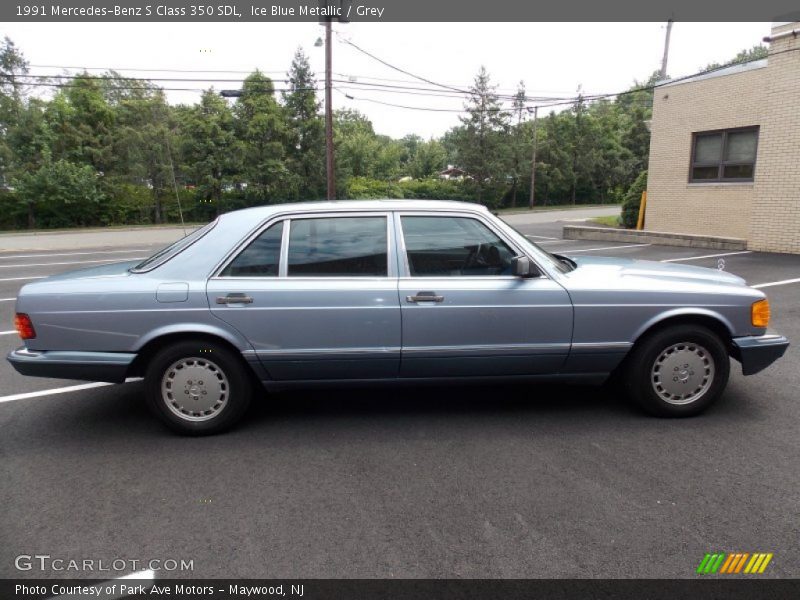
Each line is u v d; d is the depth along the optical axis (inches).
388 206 162.9
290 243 159.0
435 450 147.9
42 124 1461.6
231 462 143.0
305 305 154.6
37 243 994.1
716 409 172.6
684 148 629.9
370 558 103.7
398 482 131.3
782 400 178.7
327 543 108.4
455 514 117.5
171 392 157.5
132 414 178.2
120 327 152.9
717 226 602.5
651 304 160.7
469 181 1968.5
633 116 2402.8
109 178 1481.3
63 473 138.4
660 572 98.6
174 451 150.2
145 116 1526.8
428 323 157.0
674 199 648.4
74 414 178.5
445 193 1968.5
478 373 162.6
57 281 159.5
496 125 1969.7
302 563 102.7
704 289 163.5
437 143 2642.7
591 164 2158.0
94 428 166.9
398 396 189.9
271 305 154.2
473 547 106.4
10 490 130.2
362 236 160.6
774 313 294.4
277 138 1577.3
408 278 158.9
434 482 131.0
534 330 159.6
